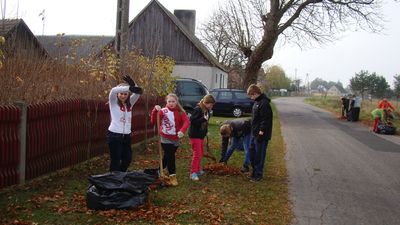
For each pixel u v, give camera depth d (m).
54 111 5.92
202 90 15.27
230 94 20.22
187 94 15.16
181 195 5.28
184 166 7.14
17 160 5.20
